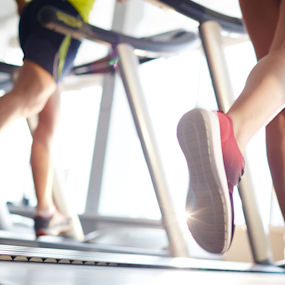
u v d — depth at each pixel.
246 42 4.05
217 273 1.50
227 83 2.06
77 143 5.78
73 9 1.93
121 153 5.05
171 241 2.29
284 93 0.96
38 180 2.04
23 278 0.87
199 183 0.95
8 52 5.07
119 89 5.02
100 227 3.87
